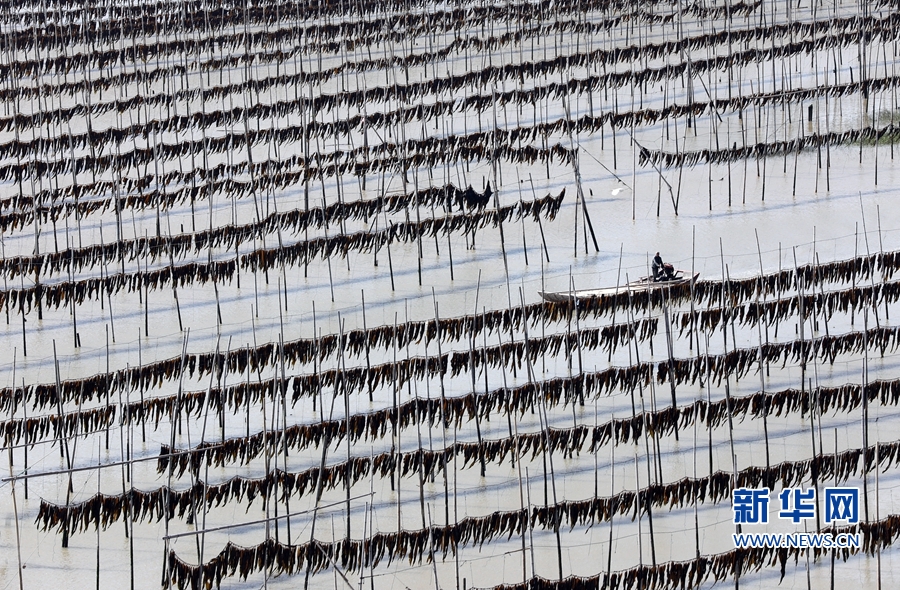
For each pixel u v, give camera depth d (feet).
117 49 354.95
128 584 167.53
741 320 206.28
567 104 302.66
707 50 329.52
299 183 278.26
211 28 357.82
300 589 164.35
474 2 368.07
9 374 217.36
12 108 324.39
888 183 267.39
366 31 351.67
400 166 275.18
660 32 347.36
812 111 296.30
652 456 187.52
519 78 319.47
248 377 190.80
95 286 231.71
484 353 197.77
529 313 211.61
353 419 186.50
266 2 371.76
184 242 248.52
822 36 331.57
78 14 372.79
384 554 169.37
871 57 327.06
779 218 256.11
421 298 234.58
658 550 169.99
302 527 176.55
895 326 209.67
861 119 294.66
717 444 189.37
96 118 318.04
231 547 162.71
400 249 252.21
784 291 215.51
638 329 213.25
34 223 266.57
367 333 207.62
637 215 261.03
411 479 183.42
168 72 336.70
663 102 307.78
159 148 286.05
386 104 312.09
